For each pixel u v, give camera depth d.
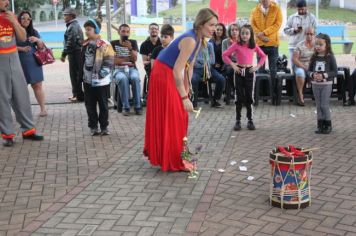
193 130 7.91
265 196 5.00
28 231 4.31
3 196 5.17
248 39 7.79
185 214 4.59
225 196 5.02
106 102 7.62
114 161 6.34
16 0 38.00
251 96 7.80
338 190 5.12
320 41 7.42
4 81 7.09
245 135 7.52
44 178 5.72
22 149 7.01
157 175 5.73
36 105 10.44
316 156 6.30
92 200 4.98
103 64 7.44
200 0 36.53
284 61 10.61
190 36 5.43
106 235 4.19
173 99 5.65
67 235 4.21
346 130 7.68
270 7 10.10
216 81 9.58
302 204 4.65
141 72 15.15
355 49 20.66
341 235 4.12
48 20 42.38
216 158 6.35
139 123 8.56
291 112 9.21
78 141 7.40
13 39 7.16
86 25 7.43
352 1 36.28
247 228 4.28
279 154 4.68
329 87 7.37
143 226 4.35
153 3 26.20
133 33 24.02
